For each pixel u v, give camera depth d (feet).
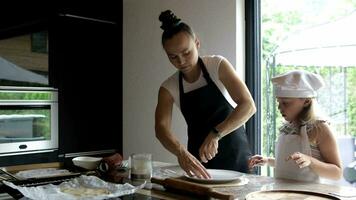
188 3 9.53
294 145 5.41
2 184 4.37
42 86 9.39
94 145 10.53
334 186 4.29
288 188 4.16
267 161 5.85
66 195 3.78
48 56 9.50
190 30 5.29
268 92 8.79
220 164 5.96
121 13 11.08
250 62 8.82
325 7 8.11
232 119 5.16
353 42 7.77
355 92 7.73
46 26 9.44
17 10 8.93
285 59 8.64
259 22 8.87
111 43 10.87
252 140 8.82
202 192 3.80
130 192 3.96
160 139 5.49
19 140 9.01
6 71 8.79
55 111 9.65
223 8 8.86
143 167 4.78
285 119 5.65
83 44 10.19
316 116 5.41
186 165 4.66
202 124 6.07
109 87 10.86
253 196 3.72
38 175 4.82
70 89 9.95
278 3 8.71
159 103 6.13
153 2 10.25
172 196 3.94
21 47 9.02
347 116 7.80
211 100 5.96
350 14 7.81
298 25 8.48
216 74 5.81
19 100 8.96
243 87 5.57
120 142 11.16
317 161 4.85
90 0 10.28
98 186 4.16
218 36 8.97
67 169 5.34
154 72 10.28
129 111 11.05
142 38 10.56
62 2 9.70
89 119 10.39
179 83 6.07
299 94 5.40
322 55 8.15
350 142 7.66
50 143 9.56
